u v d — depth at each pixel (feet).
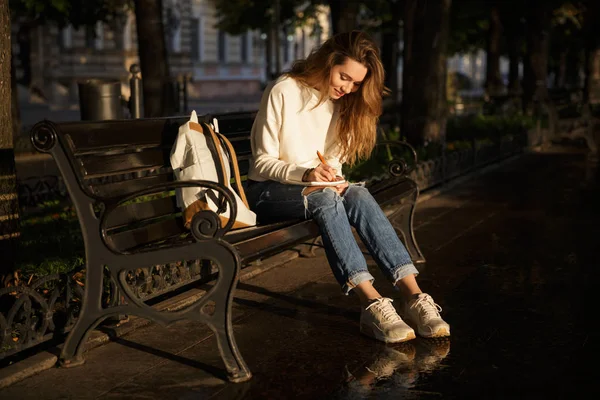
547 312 13.29
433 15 33.83
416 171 26.20
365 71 12.17
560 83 130.41
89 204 10.21
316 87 12.40
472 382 10.14
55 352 10.84
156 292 12.47
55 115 91.30
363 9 74.79
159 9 37.58
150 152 12.21
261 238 11.14
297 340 11.82
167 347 11.44
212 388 9.95
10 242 12.94
